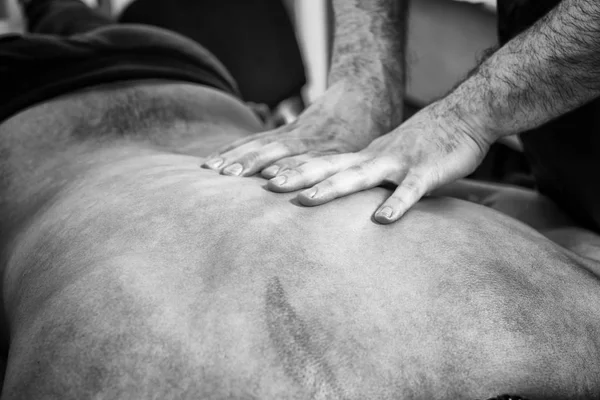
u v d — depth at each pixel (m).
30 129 1.12
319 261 0.66
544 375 0.63
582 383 0.65
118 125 1.11
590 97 0.82
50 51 1.17
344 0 1.06
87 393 0.58
